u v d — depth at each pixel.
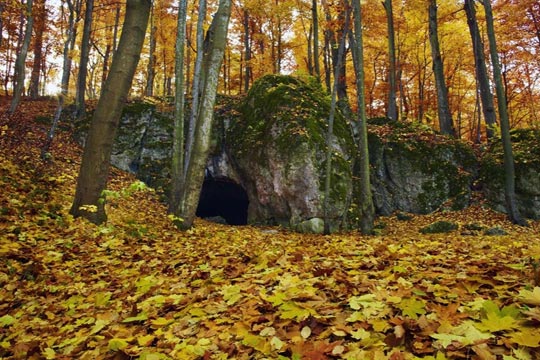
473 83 24.73
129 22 6.45
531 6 17.39
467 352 1.60
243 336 2.16
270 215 12.10
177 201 10.07
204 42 11.78
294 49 26.23
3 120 13.28
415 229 11.31
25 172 8.88
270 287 2.99
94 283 3.88
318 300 2.46
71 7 14.09
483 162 13.60
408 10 18.44
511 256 3.66
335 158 11.58
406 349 1.75
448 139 14.49
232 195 15.80
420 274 2.90
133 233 6.26
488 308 1.92
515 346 1.60
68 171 10.93
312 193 10.91
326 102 13.61
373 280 2.81
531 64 21.58
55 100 18.67
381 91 24.88
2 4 13.07
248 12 20.47
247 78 21.69
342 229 10.62
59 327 2.85
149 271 4.12
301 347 1.87
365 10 17.44
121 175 13.27
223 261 4.32
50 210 6.41
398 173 13.81
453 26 20.03
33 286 3.77
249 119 13.64
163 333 2.38
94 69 29.00
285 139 11.63
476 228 10.28
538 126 16.50
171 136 14.69
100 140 6.31
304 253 4.48
